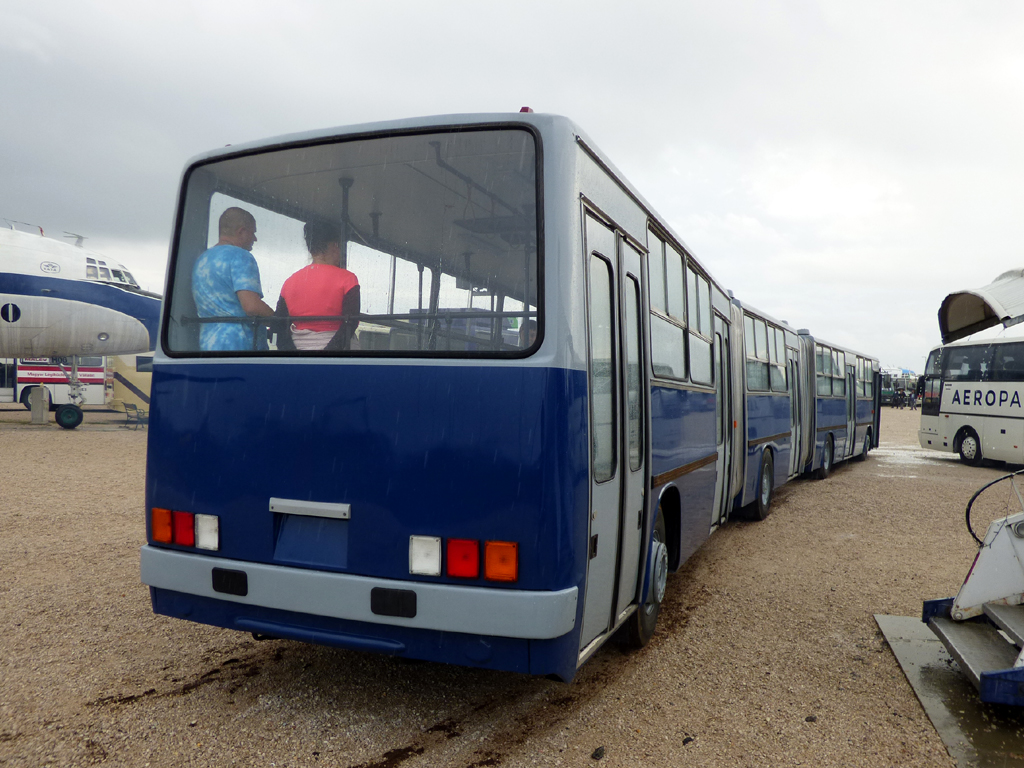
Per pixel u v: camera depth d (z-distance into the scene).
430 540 3.26
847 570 7.42
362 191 3.68
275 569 3.48
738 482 8.91
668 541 5.56
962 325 5.05
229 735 3.54
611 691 4.25
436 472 3.28
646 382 4.55
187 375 3.80
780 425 11.72
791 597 6.39
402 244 3.59
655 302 4.93
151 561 3.80
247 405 3.63
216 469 3.67
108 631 4.96
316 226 3.75
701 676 4.53
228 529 3.63
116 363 31.69
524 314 3.33
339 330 3.64
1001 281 4.67
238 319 3.83
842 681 4.52
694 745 3.61
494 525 3.21
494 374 3.26
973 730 3.87
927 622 4.88
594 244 3.72
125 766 3.21
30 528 8.19
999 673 3.77
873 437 23.75
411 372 3.36
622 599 4.25
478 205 3.49
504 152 3.51
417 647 3.30
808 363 14.62
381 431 3.37
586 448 3.36
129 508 9.53
